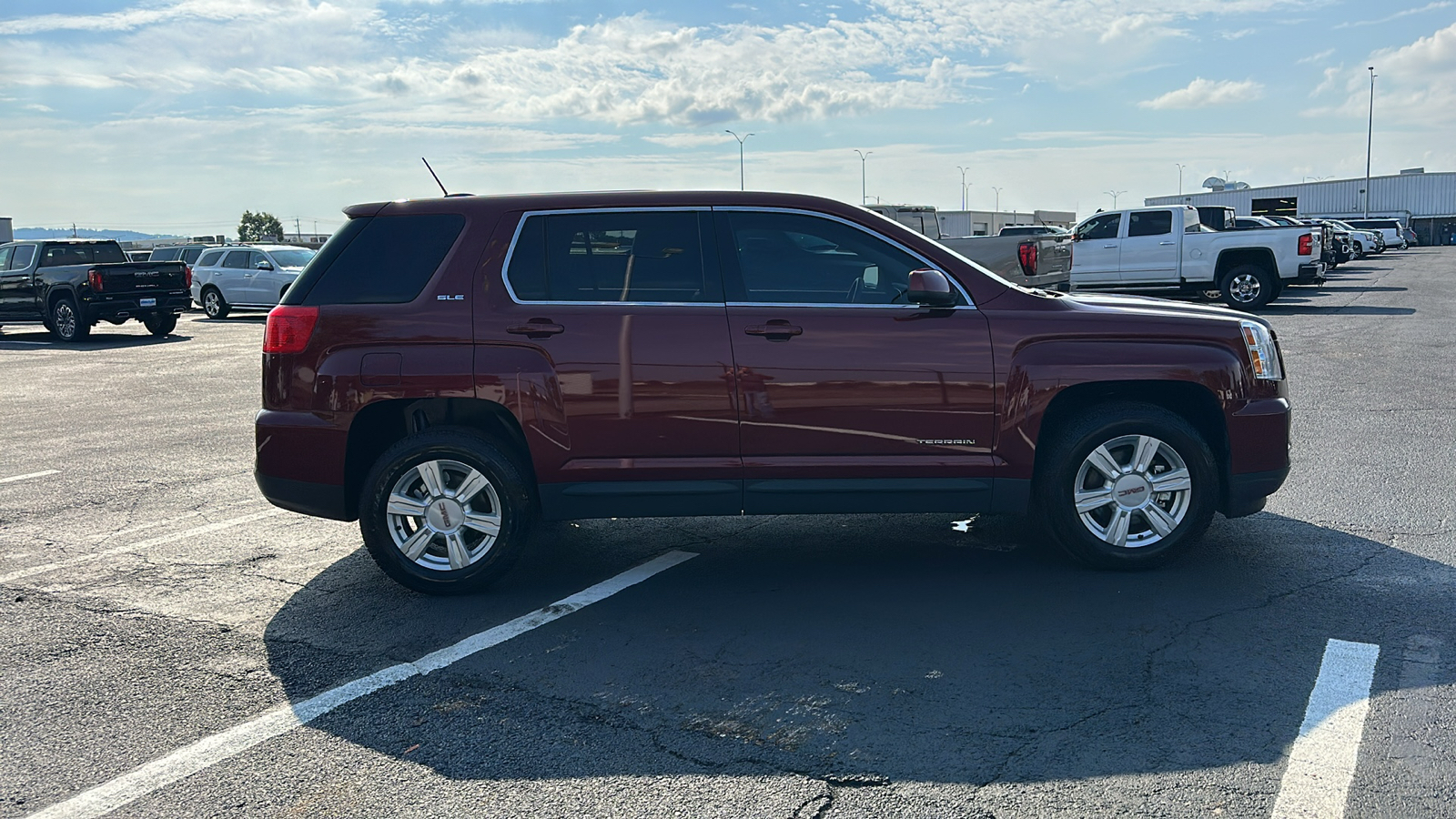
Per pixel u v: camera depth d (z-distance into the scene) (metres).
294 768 3.39
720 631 4.52
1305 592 4.79
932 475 4.97
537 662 4.23
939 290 4.75
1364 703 3.63
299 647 4.45
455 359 4.92
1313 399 9.98
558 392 4.90
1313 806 2.99
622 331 4.90
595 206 5.04
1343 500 6.37
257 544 6.09
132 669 4.24
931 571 5.27
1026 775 3.20
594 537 6.07
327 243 5.17
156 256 33.25
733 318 4.90
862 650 4.25
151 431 10.09
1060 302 5.07
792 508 4.99
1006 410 4.93
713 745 3.47
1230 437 5.04
